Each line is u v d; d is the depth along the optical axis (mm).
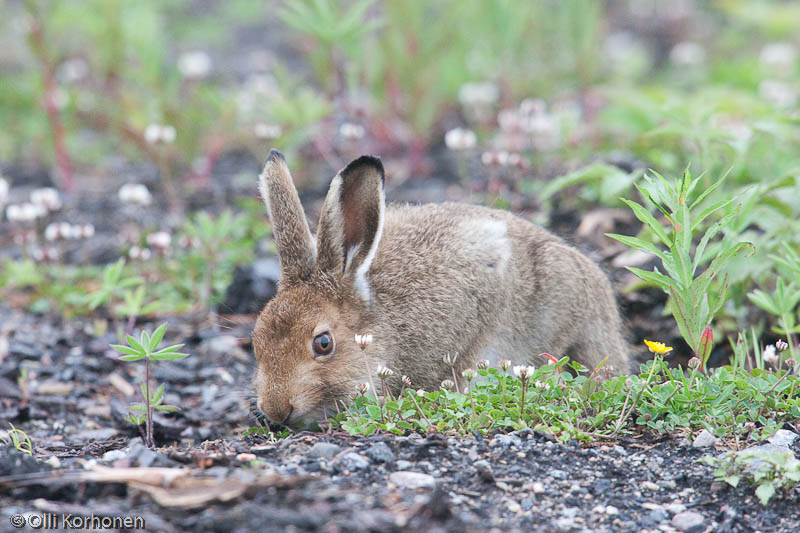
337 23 17469
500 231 10875
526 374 8633
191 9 32531
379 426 8688
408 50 19312
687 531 7492
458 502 7527
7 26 24891
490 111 20656
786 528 7547
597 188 15375
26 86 20500
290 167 18047
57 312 13969
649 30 28891
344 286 10219
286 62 27281
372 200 10055
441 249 10680
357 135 16984
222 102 19734
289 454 8344
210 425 10977
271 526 6793
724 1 29062
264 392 9797
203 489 7363
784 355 10477
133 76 20812
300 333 9914
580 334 11086
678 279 9398
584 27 20781
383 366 10008
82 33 22922
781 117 13250
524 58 21328
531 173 17125
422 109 19094
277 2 31344
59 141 19156
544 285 10891
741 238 11672
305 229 10453
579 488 7938
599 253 14031
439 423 8680
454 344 10539
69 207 18031
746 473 8000
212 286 14109
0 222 17688
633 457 8461
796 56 24312
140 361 12547
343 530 6805
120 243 16125
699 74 24484
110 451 9258
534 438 8555
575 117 18734
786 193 12531
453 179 18562
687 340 9641
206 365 12586
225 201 17906
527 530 7281
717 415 8844
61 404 11445
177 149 19281
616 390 9070
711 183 13430
